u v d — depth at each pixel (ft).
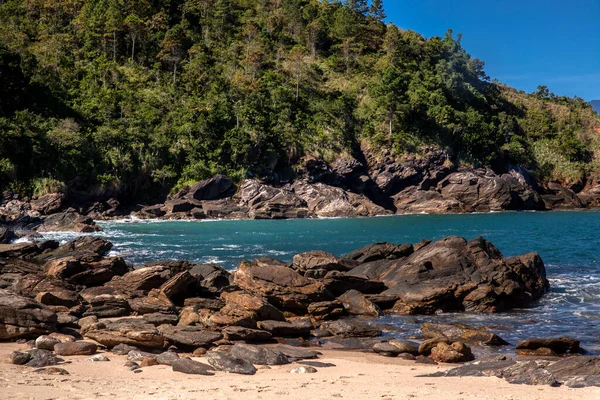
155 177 319.68
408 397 34.37
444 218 304.09
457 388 37.76
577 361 44.55
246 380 40.86
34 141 283.38
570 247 163.02
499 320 76.28
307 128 380.58
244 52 474.90
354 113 411.34
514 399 33.99
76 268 91.81
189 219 297.53
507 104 540.93
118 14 434.30
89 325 61.31
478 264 92.38
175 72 416.46
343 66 495.82
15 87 315.99
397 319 78.07
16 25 434.30
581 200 418.72
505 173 412.77
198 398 32.94
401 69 475.31
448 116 402.93
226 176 327.88
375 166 376.27
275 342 63.05
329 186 345.72
